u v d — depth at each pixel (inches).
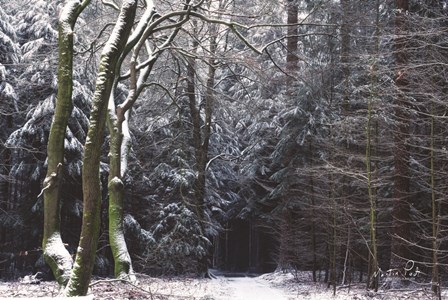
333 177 598.5
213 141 1099.9
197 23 754.8
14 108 766.5
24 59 724.0
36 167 740.7
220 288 637.3
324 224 690.2
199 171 917.8
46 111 708.0
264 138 954.7
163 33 716.7
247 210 1129.4
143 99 912.9
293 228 839.1
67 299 217.8
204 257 893.8
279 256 919.0
